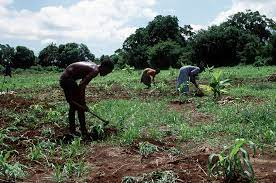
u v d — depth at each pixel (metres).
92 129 8.54
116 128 9.13
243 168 6.35
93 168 6.59
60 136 8.43
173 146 7.70
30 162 6.86
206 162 6.59
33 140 8.09
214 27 60.56
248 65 52.69
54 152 7.40
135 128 8.80
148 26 75.56
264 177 5.92
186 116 10.84
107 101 13.80
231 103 12.76
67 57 74.62
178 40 74.12
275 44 50.16
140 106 12.44
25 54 70.19
